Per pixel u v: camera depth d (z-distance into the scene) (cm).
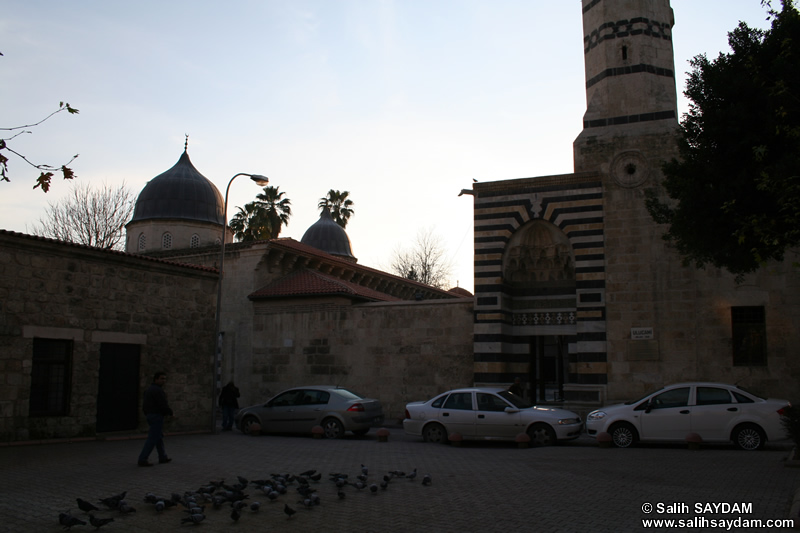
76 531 905
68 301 2053
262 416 2392
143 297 2308
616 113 2700
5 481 1289
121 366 2220
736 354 2423
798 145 1477
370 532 902
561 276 2847
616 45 2753
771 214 1628
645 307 2528
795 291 2367
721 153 1741
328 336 3125
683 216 1778
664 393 1881
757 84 1633
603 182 2664
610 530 910
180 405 2414
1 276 1878
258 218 5291
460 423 2064
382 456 1731
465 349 2862
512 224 2788
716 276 2462
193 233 4338
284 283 3362
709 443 1894
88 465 1518
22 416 1894
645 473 1386
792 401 2319
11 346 1883
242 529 919
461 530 913
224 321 3394
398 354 2977
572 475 1373
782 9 1641
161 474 1388
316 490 1148
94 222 5166
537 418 1988
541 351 3014
